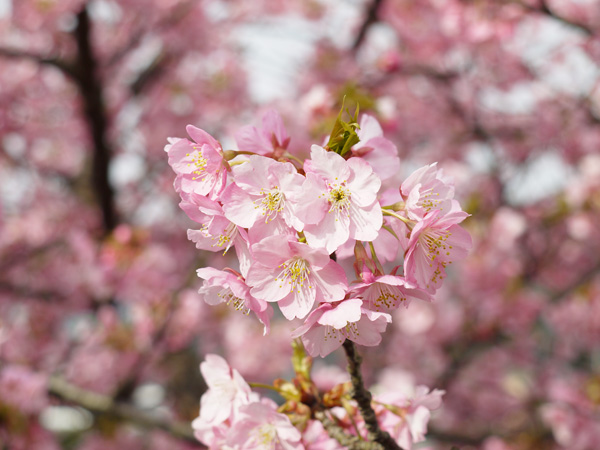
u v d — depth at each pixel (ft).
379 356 26.13
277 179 4.77
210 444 6.07
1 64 24.27
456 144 26.81
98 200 23.13
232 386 6.08
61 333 24.06
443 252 4.84
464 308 24.29
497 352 25.53
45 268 23.98
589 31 16.37
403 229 5.00
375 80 24.77
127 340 21.79
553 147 25.38
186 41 24.56
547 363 25.73
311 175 4.69
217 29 26.30
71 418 22.02
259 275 4.72
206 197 4.90
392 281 4.63
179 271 25.16
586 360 25.90
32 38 22.89
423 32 24.08
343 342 5.06
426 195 4.94
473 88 25.40
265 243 4.62
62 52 22.80
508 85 24.40
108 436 19.25
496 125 26.71
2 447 14.34
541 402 23.93
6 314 23.40
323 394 6.26
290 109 22.44
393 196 5.35
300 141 18.84
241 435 5.64
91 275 21.29
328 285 4.70
